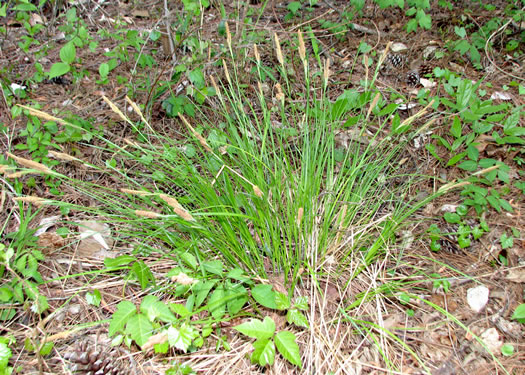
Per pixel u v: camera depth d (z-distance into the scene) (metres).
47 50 0.86
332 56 0.97
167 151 0.64
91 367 0.47
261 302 0.48
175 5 1.02
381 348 0.50
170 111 0.74
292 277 0.56
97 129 0.76
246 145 0.63
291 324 0.52
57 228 0.63
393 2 0.87
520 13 0.91
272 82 0.87
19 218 0.63
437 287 0.56
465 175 0.70
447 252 0.61
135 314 0.47
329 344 0.50
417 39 1.00
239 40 0.82
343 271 0.59
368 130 0.78
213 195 0.57
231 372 0.48
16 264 0.53
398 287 0.55
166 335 0.43
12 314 0.52
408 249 0.62
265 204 0.56
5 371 0.46
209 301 0.50
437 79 0.89
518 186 0.67
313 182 0.60
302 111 0.80
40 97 0.82
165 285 0.56
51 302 0.54
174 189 0.68
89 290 0.55
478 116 0.66
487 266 0.59
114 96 0.84
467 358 0.49
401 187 0.68
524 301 0.54
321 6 1.11
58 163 0.67
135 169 0.72
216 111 0.78
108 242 0.61
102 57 0.95
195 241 0.55
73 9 0.75
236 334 0.51
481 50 0.95
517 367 0.48
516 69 0.91
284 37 0.95
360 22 1.07
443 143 0.69
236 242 0.56
